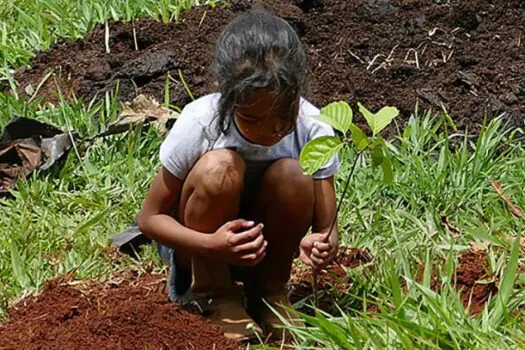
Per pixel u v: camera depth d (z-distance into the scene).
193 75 6.35
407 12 6.70
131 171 5.45
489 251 4.72
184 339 4.10
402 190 5.33
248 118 3.83
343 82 6.19
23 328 4.21
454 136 5.86
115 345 4.05
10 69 6.82
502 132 5.87
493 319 4.04
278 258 4.22
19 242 4.99
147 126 5.86
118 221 5.22
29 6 7.55
